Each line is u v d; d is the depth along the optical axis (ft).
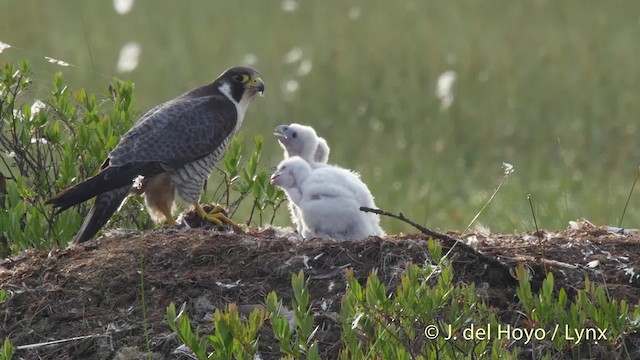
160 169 39.65
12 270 34.04
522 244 34.17
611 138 68.59
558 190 56.80
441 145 64.03
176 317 30.78
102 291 32.27
